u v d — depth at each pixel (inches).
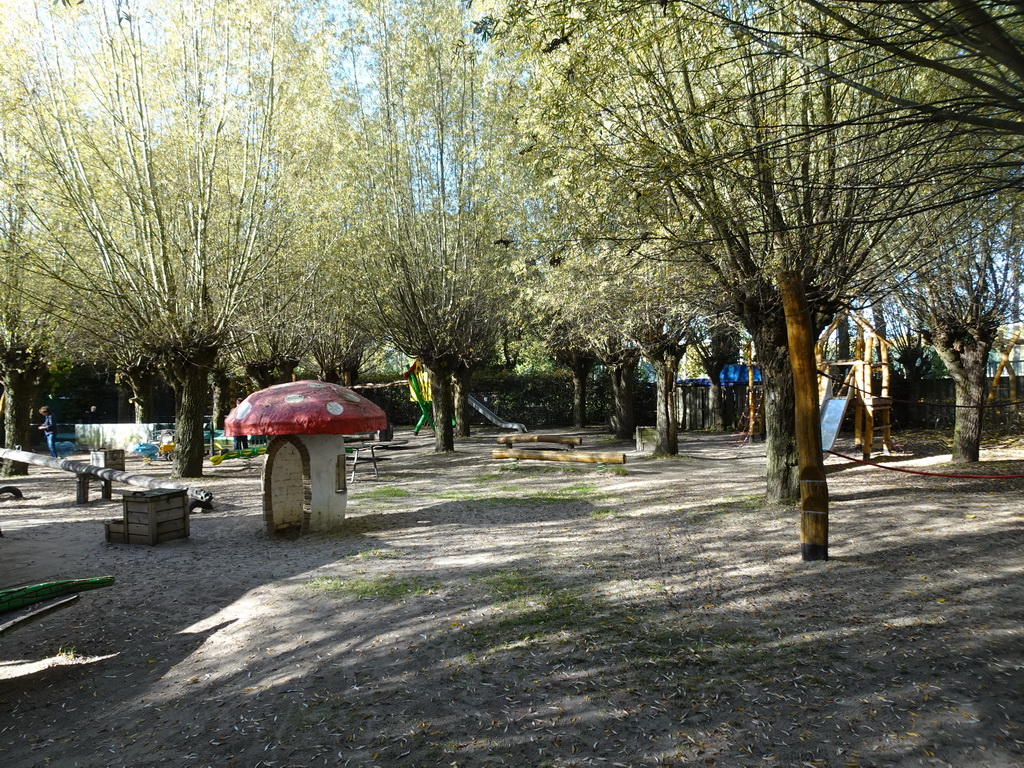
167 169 574.9
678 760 129.4
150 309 573.6
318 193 625.6
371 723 146.8
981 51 129.9
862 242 347.9
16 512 442.9
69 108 536.1
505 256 717.3
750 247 335.0
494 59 615.2
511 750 134.6
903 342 907.4
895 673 160.7
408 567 270.5
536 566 265.4
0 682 177.2
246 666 181.5
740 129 258.4
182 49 561.3
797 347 259.1
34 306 593.0
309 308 754.2
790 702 149.7
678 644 182.2
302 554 300.8
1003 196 279.1
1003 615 191.9
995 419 779.4
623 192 277.6
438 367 806.5
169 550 315.9
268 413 335.0
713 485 477.7
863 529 303.9
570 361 1267.2
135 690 170.4
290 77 597.0
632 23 259.4
